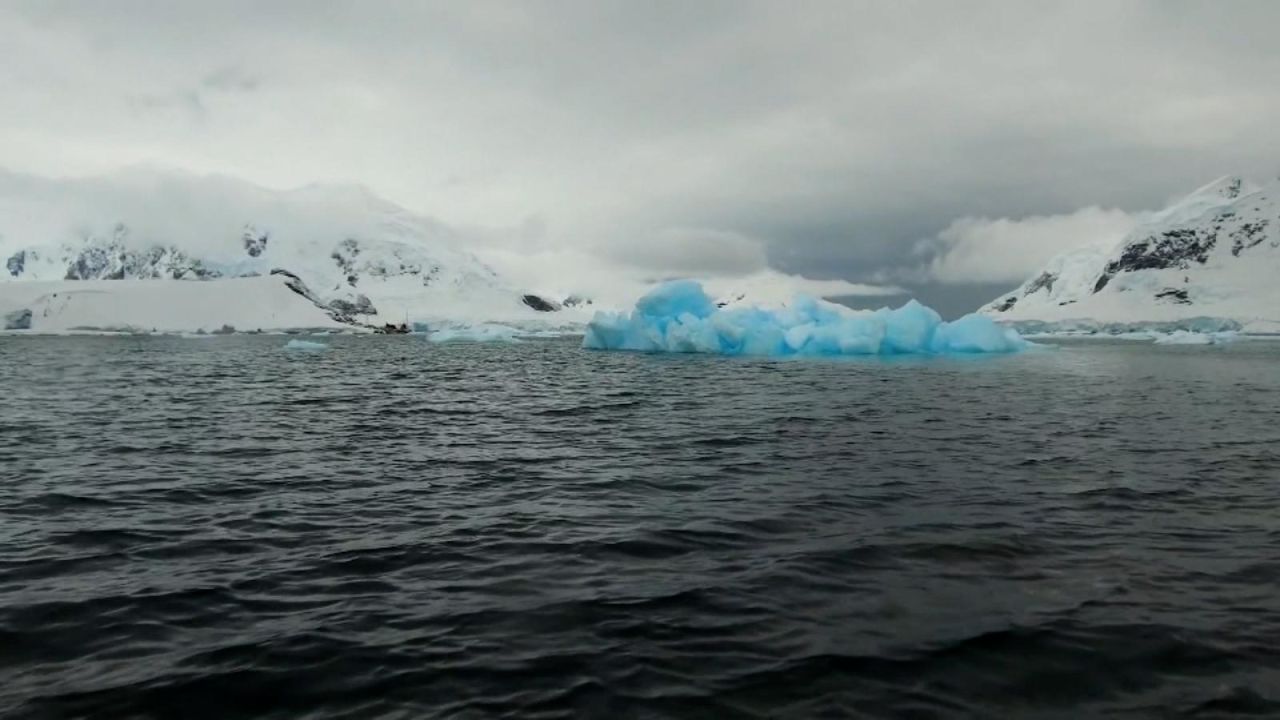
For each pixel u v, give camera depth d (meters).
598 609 4.78
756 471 9.41
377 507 7.57
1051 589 5.11
